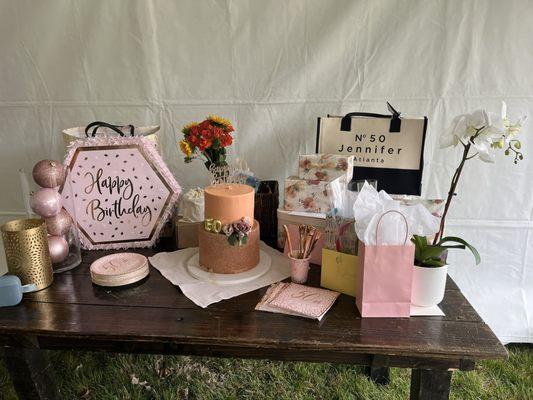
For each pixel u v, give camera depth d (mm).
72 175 1272
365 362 941
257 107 1521
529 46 1387
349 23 1412
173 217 1411
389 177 1313
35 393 1081
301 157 1250
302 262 1100
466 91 1443
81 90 1527
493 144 1025
